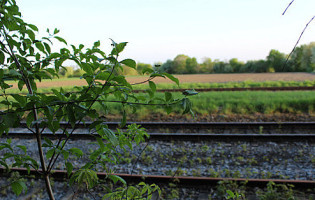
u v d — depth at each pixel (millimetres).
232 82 25797
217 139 6379
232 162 5203
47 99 1397
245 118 8758
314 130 7078
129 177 4371
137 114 9539
